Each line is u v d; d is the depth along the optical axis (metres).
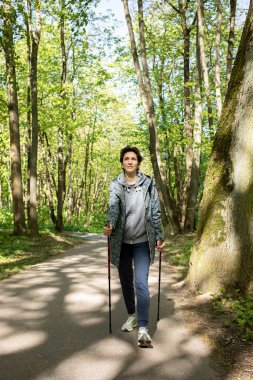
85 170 31.88
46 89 18.98
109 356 3.33
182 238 14.51
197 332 3.87
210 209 5.17
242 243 4.77
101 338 3.75
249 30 5.05
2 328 3.98
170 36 18.25
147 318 3.62
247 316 3.97
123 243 3.92
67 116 18.22
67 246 13.06
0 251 10.07
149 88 15.48
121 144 39.41
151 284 6.16
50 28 17.30
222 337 3.66
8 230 16.64
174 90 21.12
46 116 18.89
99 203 53.50
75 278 6.61
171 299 5.05
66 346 3.53
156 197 3.95
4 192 33.56
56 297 5.25
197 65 15.75
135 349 3.49
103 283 6.19
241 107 4.99
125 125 30.38
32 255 10.11
